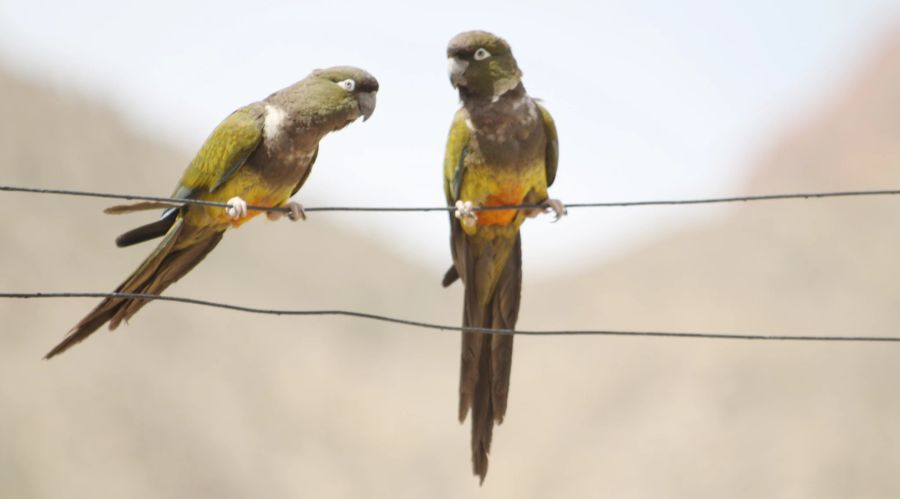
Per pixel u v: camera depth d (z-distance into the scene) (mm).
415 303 66500
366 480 46719
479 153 11125
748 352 49531
